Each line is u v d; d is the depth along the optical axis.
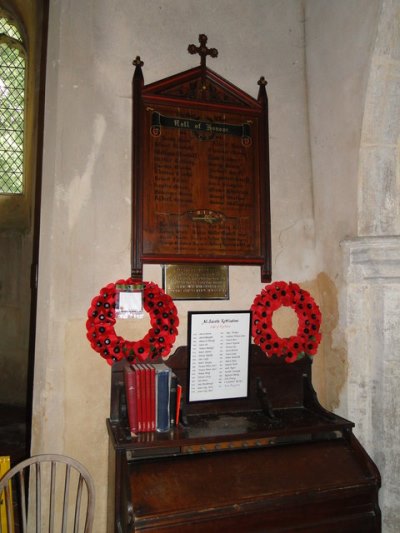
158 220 2.29
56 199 2.14
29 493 2.04
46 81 2.33
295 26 2.71
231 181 2.44
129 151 2.31
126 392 2.00
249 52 2.59
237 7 2.60
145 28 2.41
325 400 2.50
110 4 2.36
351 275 2.32
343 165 2.38
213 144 2.43
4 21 5.00
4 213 4.95
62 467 2.07
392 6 2.10
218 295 2.38
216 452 1.94
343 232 2.37
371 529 1.90
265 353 2.40
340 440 2.12
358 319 2.31
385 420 2.20
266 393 2.31
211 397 2.29
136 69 2.32
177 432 1.98
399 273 2.19
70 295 2.14
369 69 2.19
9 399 4.80
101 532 2.10
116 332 2.20
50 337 2.08
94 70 2.28
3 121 5.02
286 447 2.03
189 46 2.44
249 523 1.74
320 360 2.53
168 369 2.03
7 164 5.02
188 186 2.36
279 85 2.63
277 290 2.46
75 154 2.20
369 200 2.27
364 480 1.91
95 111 2.26
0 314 4.93
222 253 2.38
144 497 1.67
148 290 2.23
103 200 2.24
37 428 2.09
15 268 4.89
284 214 2.57
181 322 2.31
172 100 2.36
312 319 2.48
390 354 2.21
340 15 2.40
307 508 1.82
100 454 2.13
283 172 2.59
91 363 2.14
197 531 1.66
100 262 2.21
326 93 2.52
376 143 2.28
